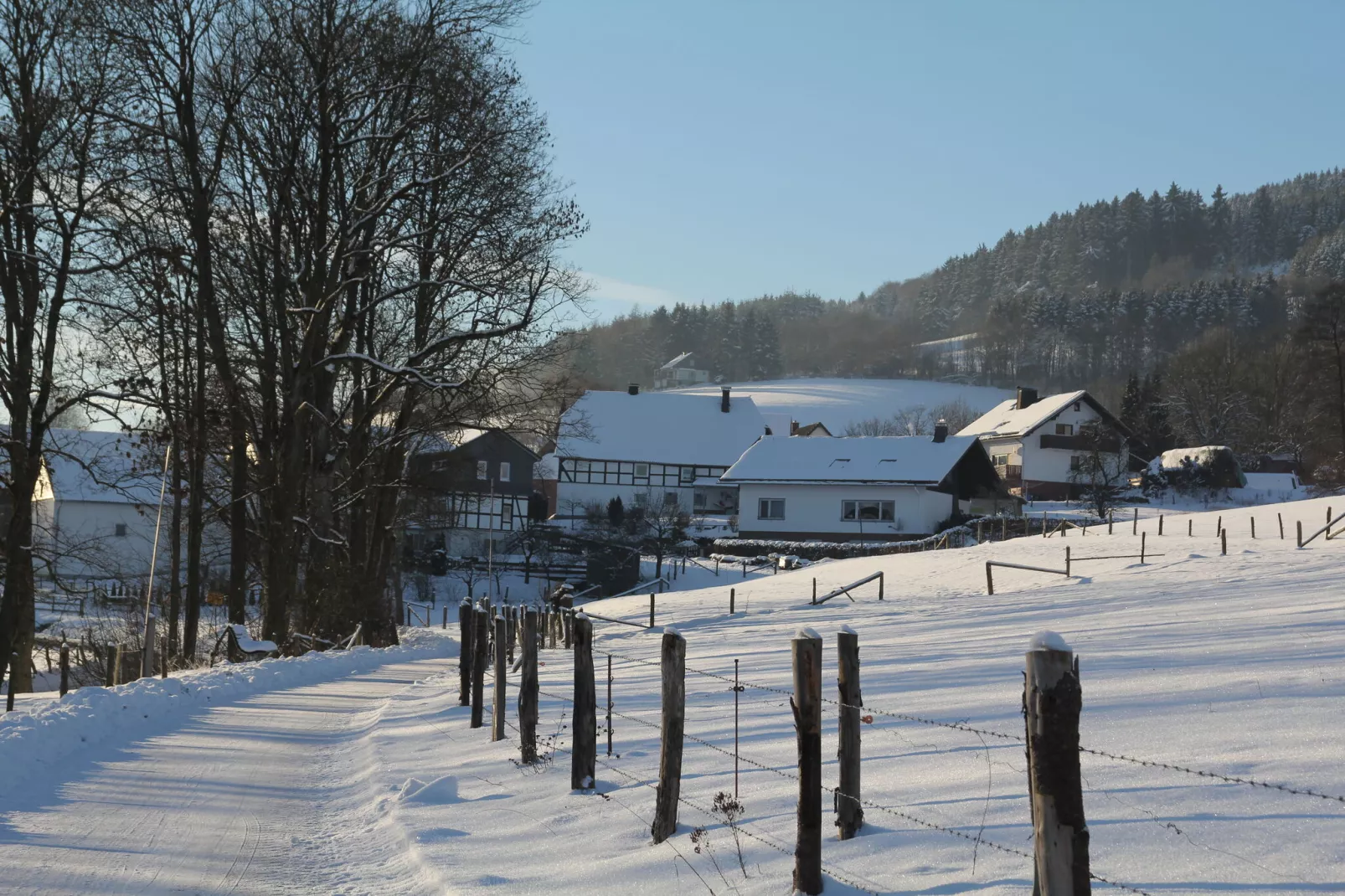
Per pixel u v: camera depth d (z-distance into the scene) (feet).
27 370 93.45
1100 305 654.53
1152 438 353.51
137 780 35.63
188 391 107.45
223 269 104.68
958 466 241.76
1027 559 136.36
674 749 23.66
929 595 119.75
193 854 26.13
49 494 229.04
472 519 268.21
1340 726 24.22
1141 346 630.74
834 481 236.02
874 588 132.05
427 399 119.03
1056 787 13.85
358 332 116.47
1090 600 92.63
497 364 109.50
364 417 107.76
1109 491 241.76
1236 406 364.99
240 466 105.40
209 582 159.74
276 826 29.43
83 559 106.01
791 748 30.27
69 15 87.81
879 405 558.56
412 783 32.32
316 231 101.50
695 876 20.66
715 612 123.75
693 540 248.32
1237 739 24.07
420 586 229.25
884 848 19.71
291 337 102.94
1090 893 15.03
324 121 96.99
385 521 124.88
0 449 95.30
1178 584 99.25
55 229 91.20
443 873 23.31
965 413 495.41
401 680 75.56
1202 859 16.63
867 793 23.72
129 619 121.90
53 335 93.15
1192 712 27.91
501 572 237.86
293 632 104.42
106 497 230.48
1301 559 108.58
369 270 102.73
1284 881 15.34
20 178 88.89
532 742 34.81
